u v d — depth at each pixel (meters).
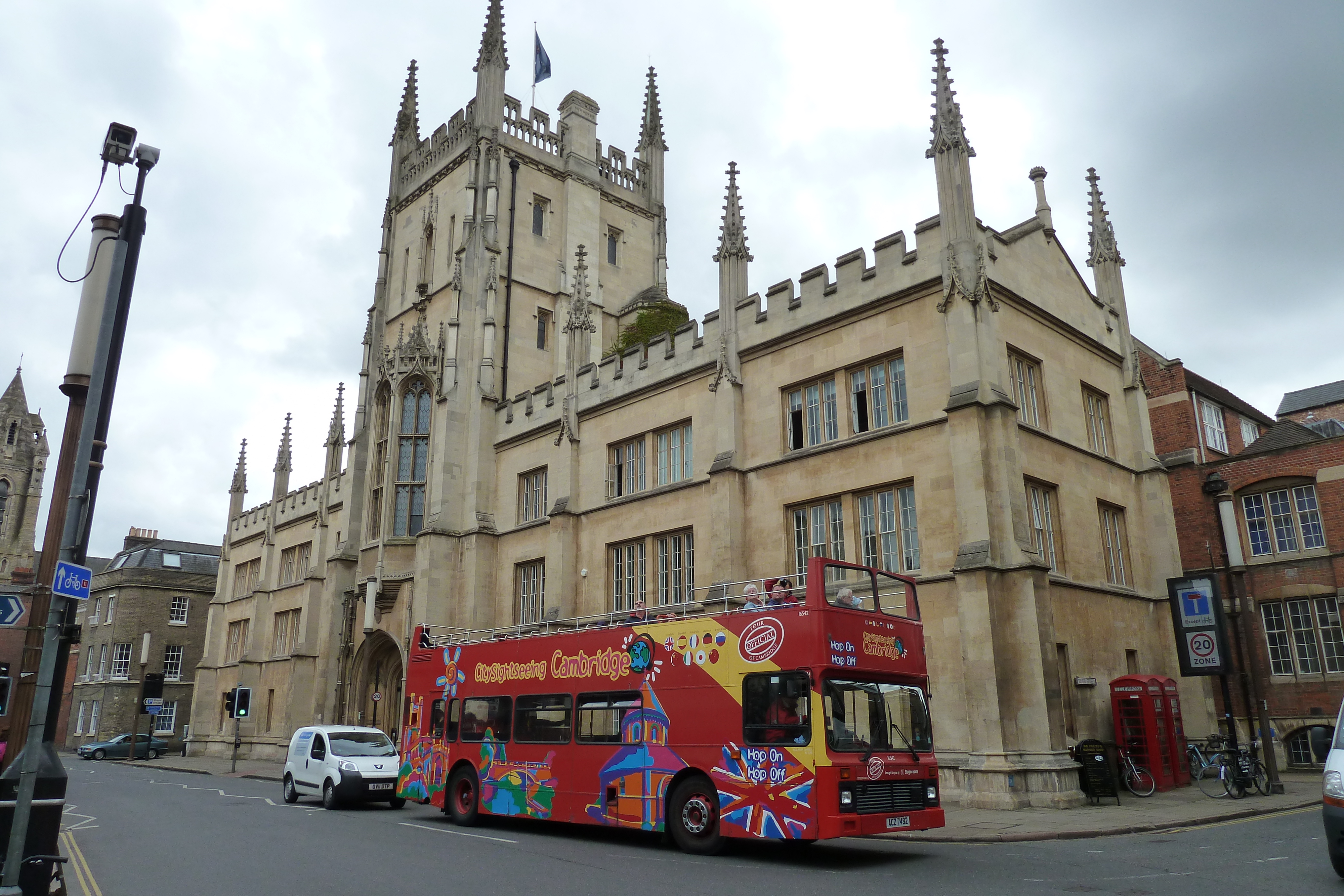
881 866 12.42
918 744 14.09
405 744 20.89
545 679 17.52
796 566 23.75
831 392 23.94
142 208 11.11
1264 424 35.59
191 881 11.62
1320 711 24.64
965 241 21.17
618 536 29.19
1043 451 22.17
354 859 13.43
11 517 84.88
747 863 13.01
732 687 14.21
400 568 35.97
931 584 20.39
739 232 26.97
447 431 35.88
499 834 16.88
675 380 28.22
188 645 64.88
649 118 48.59
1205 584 22.09
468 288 37.69
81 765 46.31
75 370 11.33
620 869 12.47
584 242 42.84
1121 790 20.44
